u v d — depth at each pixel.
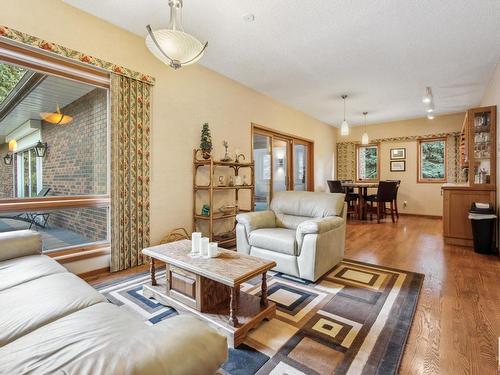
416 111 6.01
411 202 6.82
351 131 7.65
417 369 1.40
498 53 3.29
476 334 1.70
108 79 2.72
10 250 1.80
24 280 1.47
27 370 0.71
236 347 1.56
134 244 2.87
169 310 1.96
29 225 2.47
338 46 3.14
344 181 7.05
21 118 2.43
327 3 2.37
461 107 5.66
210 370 0.71
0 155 2.32
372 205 6.71
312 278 2.48
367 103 5.40
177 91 3.35
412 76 4.02
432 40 2.99
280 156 5.55
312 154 6.58
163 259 1.98
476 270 2.86
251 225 2.99
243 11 2.48
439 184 6.47
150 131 3.05
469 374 1.36
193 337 0.74
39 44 2.21
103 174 2.87
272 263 1.87
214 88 3.86
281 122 5.34
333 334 1.70
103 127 2.85
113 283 2.44
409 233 4.71
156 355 0.66
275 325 1.80
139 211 2.90
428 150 6.68
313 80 4.19
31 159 2.47
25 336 0.94
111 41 2.70
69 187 2.68
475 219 3.48
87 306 1.23
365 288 2.40
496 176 3.63
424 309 2.02
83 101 2.76
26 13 2.18
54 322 1.05
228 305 1.87
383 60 3.50
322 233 2.56
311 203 3.21
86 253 2.60
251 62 3.58
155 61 3.10
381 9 2.46
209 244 1.98
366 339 1.64
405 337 1.66
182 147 3.42
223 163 3.69
